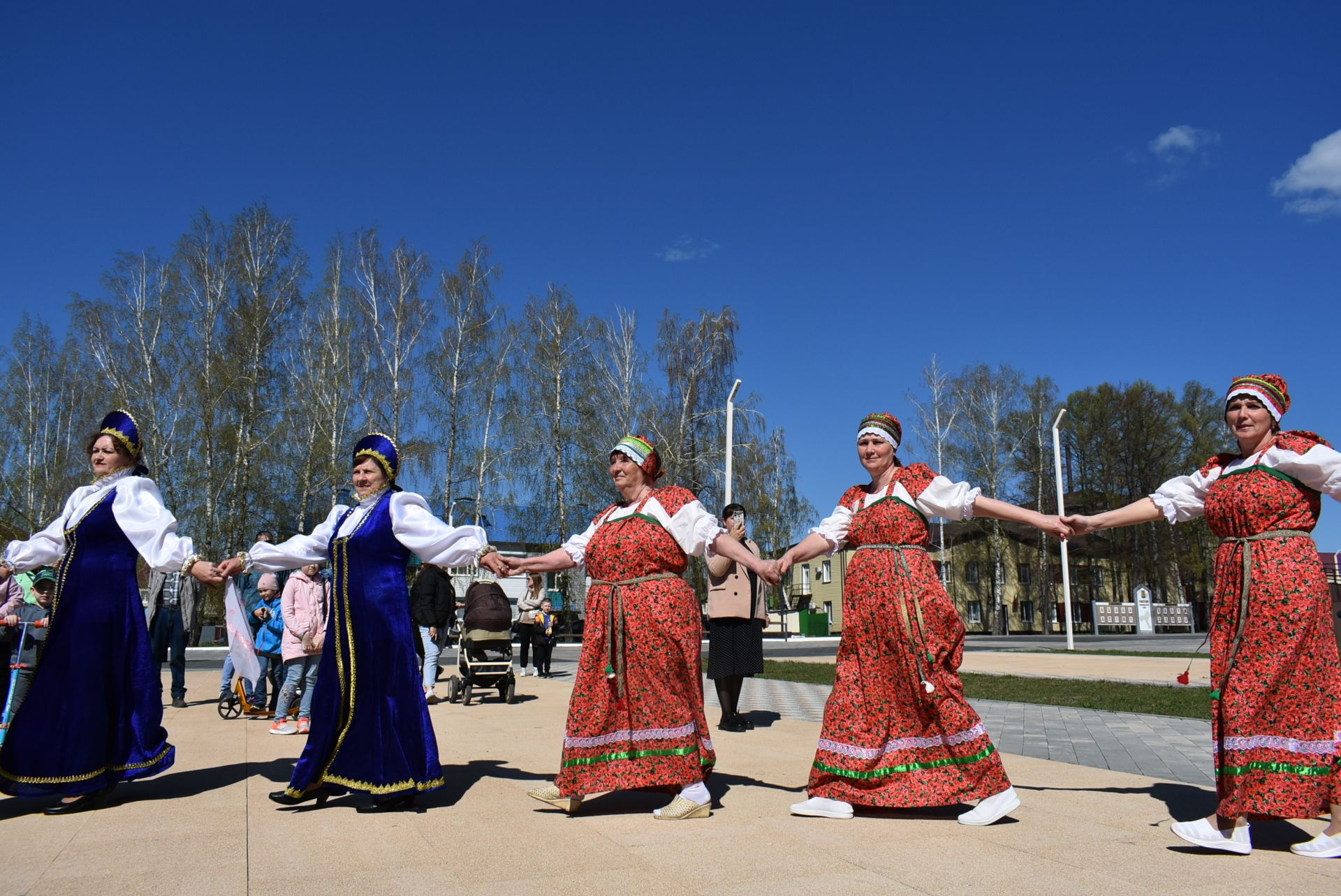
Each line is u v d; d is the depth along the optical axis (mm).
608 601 4512
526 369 34656
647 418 35188
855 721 4348
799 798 4844
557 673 16891
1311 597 3668
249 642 5137
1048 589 54250
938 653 4242
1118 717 8914
